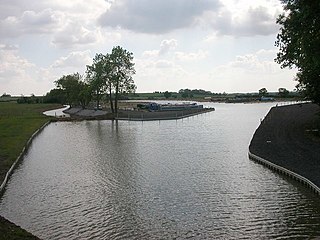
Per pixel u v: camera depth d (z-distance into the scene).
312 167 36.53
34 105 185.50
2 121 97.94
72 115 128.12
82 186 34.94
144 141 64.12
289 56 52.12
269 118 85.12
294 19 42.69
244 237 22.47
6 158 46.75
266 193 31.00
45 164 45.72
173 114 117.19
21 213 27.91
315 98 56.72
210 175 37.75
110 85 117.00
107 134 75.75
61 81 160.25
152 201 29.77
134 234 23.45
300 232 22.95
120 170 41.09
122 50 113.75
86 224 25.38
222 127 84.00
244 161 44.16
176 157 48.12
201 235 22.97
